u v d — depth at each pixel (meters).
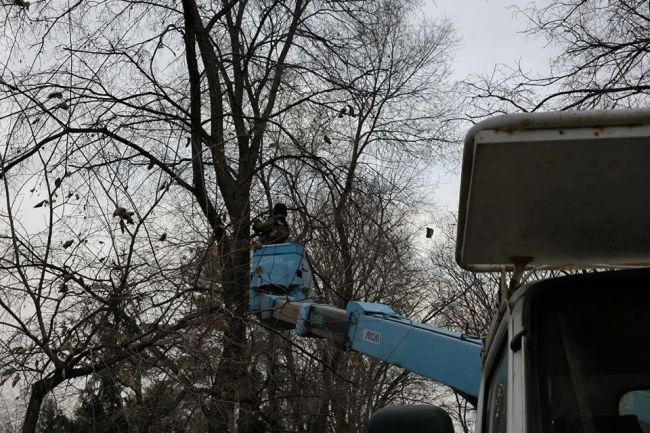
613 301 2.50
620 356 2.37
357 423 12.15
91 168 7.68
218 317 7.12
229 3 11.70
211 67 11.14
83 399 6.51
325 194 11.62
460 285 20.56
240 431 8.74
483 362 3.36
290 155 10.88
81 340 6.52
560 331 2.44
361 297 14.07
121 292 6.63
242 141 11.17
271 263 7.77
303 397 9.47
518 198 2.30
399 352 5.47
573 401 2.26
